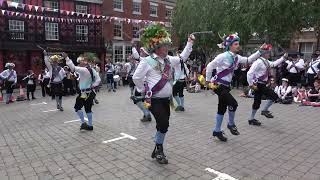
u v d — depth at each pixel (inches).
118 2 1095.0
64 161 195.5
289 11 515.5
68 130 277.9
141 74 179.3
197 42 893.2
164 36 178.5
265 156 192.1
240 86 615.8
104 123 299.9
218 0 780.6
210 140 228.4
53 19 937.5
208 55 955.3
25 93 697.6
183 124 281.7
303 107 358.0
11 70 546.0
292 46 944.3
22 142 245.8
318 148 205.6
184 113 336.8
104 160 194.1
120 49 1109.1
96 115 347.3
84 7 1005.2
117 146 221.6
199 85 542.0
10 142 247.6
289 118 297.0
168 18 1230.9
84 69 259.9
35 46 907.4
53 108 428.1
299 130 251.3
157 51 181.5
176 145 218.2
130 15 1123.9
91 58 267.4
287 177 160.7
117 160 193.0
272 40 588.1
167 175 167.5
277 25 544.7
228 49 225.0
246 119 294.4
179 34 965.2
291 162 181.3
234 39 221.5
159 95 181.6
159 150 185.6
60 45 957.2
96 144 228.8
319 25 557.0
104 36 1065.5
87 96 263.6
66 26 980.6
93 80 265.4
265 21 535.2
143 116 312.8
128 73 489.7
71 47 975.6
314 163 179.2
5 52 864.3
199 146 214.7
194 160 188.1
